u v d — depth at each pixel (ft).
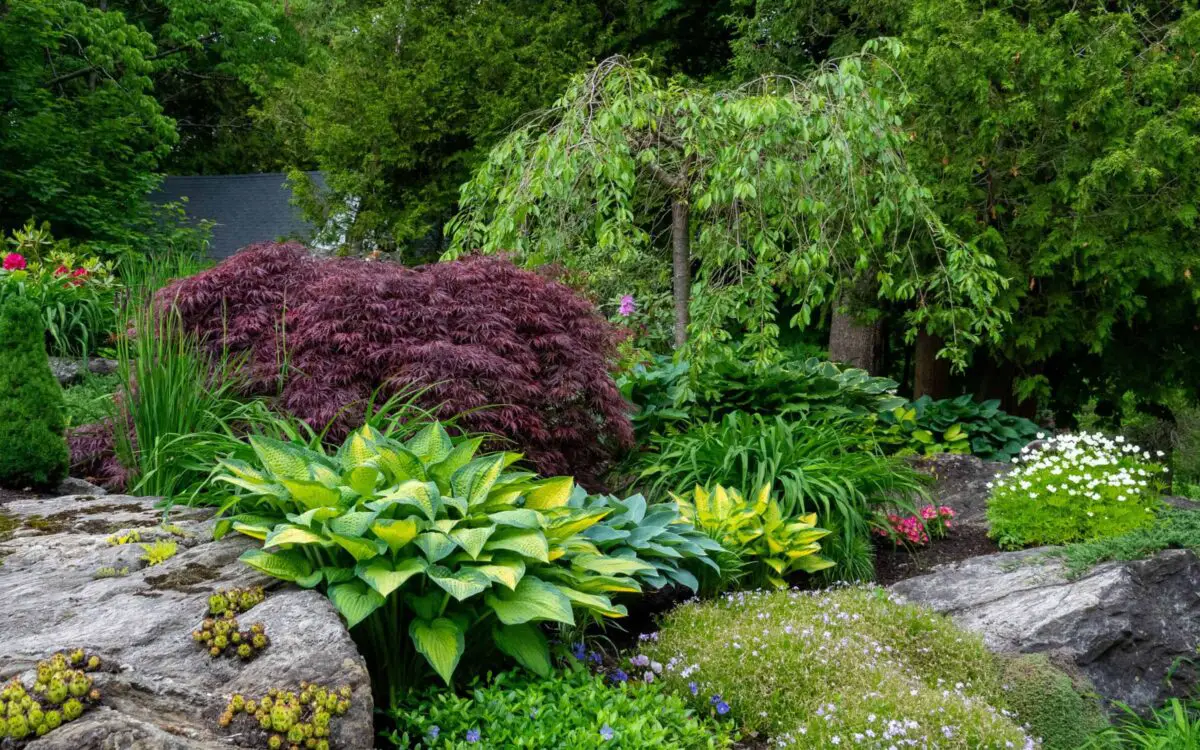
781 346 41.83
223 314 15.35
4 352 14.75
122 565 10.15
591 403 16.10
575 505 12.87
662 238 34.27
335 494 9.68
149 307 15.60
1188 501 17.76
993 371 29.73
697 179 23.66
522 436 14.98
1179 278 23.98
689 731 9.65
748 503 15.64
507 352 15.11
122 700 7.16
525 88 48.24
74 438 16.57
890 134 21.09
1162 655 13.23
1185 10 23.48
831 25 38.29
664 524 13.15
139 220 50.06
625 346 23.79
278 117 61.57
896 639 12.55
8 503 13.21
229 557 10.27
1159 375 27.91
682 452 18.08
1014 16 25.80
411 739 9.04
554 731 8.65
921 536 17.66
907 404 24.03
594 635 12.08
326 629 8.49
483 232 23.36
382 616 9.73
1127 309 24.21
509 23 52.06
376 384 14.48
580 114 21.20
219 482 13.35
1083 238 22.84
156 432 14.39
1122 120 22.67
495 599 9.43
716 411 21.48
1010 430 23.18
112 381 22.08
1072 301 25.02
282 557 9.63
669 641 11.78
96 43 52.31
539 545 9.58
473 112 50.24
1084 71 23.11
